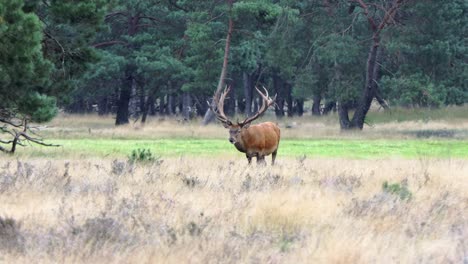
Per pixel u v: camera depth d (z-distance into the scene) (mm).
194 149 77812
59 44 64438
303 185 38906
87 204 30719
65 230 24844
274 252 22719
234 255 22109
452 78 135625
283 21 134750
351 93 130000
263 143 52250
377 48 127625
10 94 56156
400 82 129750
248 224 27562
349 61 130750
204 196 33719
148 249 22578
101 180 39344
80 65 67375
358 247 22859
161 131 109812
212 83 136500
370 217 28984
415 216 29750
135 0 135000
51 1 62125
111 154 65688
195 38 131000
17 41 51562
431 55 133000
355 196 35312
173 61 133750
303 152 76062
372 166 53719
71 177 40469
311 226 27484
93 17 63625
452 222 29203
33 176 39250
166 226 25562
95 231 24109
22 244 22969
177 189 36625
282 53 135875
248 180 39250
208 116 135250
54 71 64750
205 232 25312
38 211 29125
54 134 96750
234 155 68250
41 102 57125
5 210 29391
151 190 36062
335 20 136750
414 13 133000
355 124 129625
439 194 36719
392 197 33562
